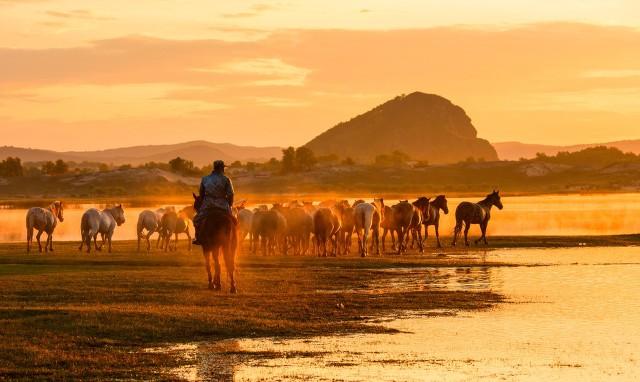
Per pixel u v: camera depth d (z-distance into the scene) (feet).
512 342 59.67
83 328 61.16
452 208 346.74
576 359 53.93
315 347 57.41
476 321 68.80
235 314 69.10
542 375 49.47
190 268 109.81
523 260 126.62
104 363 51.67
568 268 114.62
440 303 78.74
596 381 48.08
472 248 152.35
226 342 58.75
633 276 104.22
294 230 136.77
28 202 515.50
